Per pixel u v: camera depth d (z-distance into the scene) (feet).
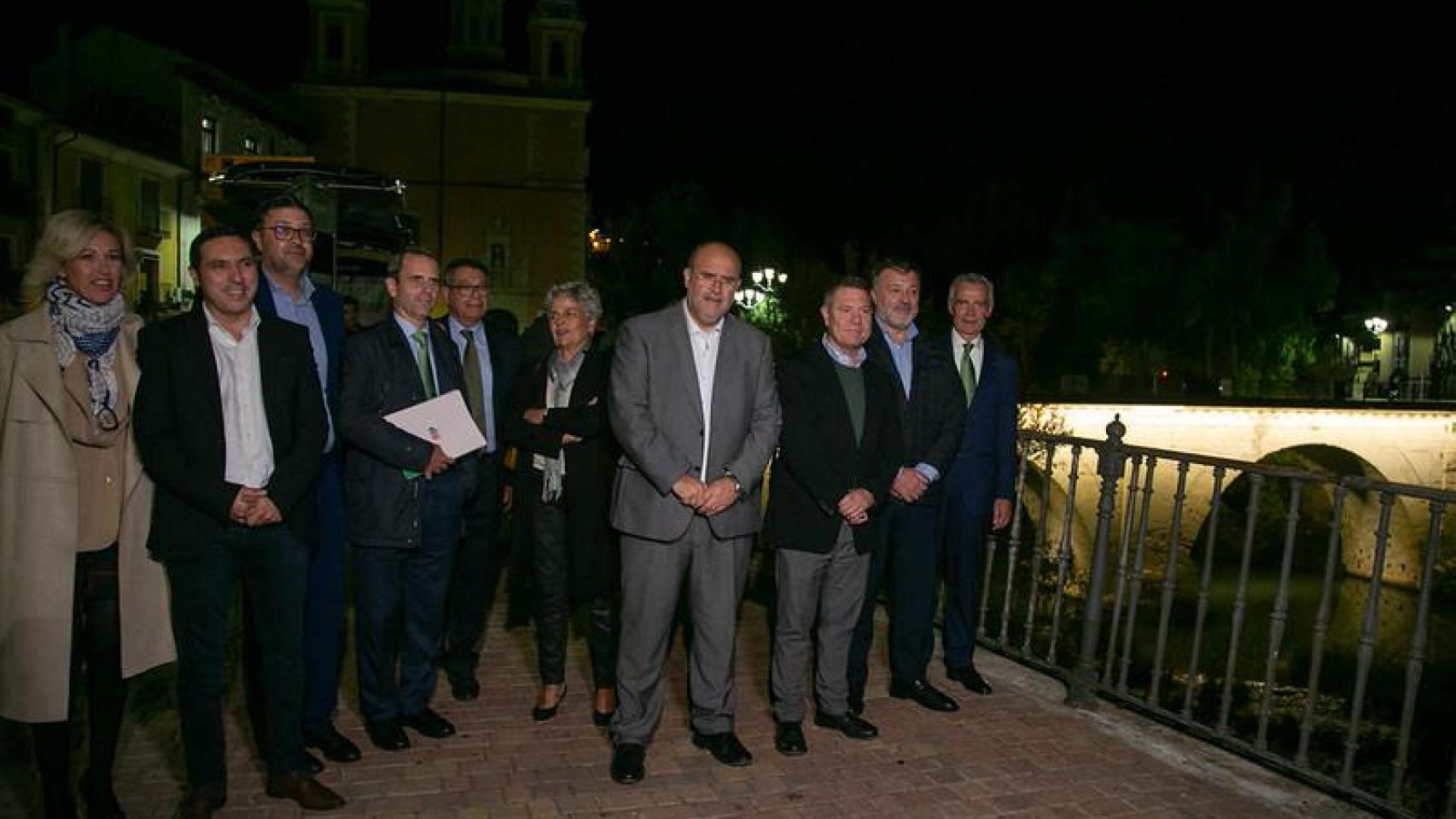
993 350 18.33
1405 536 117.19
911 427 16.79
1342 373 174.29
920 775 14.60
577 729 15.99
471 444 15.02
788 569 15.28
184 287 108.27
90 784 12.37
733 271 14.19
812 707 17.16
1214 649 78.64
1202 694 60.39
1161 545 104.22
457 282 17.16
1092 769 15.01
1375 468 117.08
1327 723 59.41
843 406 15.34
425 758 14.75
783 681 15.34
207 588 12.23
